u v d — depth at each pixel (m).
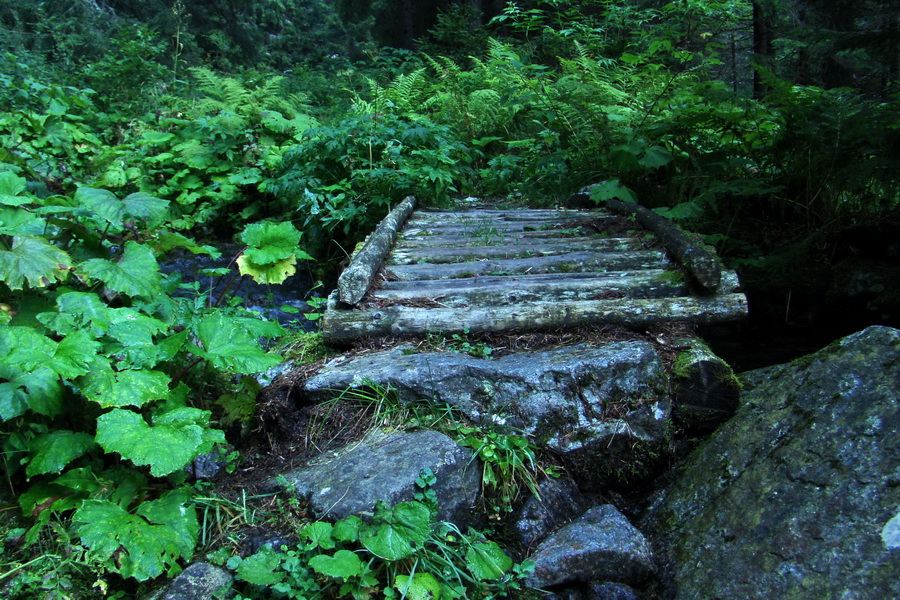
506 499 2.43
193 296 4.80
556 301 3.32
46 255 2.42
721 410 2.73
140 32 9.14
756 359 4.21
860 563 1.75
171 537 2.01
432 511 2.21
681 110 5.25
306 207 5.72
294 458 2.59
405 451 2.39
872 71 7.74
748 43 11.12
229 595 1.97
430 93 8.62
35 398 2.08
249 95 7.34
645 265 3.80
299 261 5.79
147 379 2.16
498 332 3.16
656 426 2.64
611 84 6.65
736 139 5.47
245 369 2.38
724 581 1.97
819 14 5.77
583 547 2.17
